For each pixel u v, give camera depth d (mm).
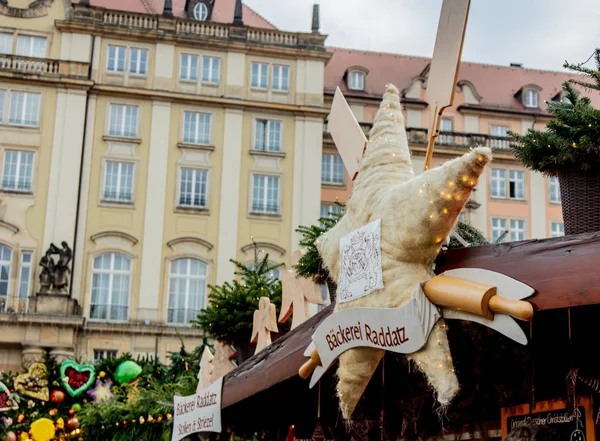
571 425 6777
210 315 13359
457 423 8094
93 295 37156
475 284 5855
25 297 36531
